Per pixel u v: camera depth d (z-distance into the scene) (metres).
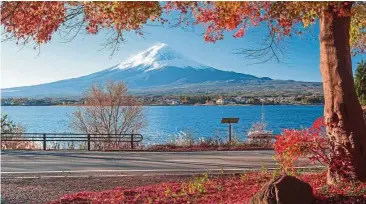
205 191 11.18
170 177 14.12
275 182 8.24
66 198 10.91
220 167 16.19
